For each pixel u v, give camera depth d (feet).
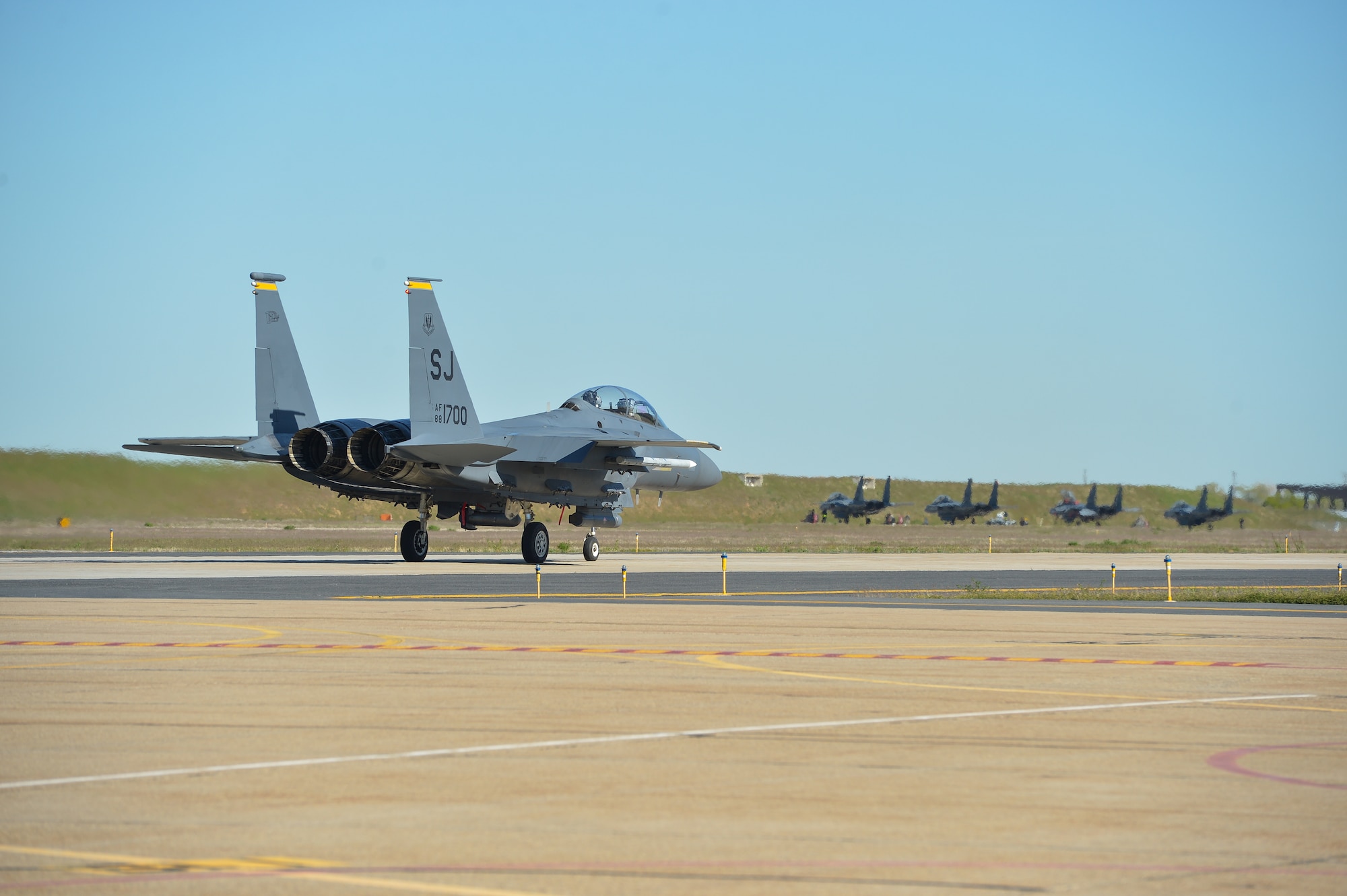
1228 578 504.84
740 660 203.51
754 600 345.51
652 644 226.79
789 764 121.19
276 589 359.87
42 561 522.47
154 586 371.15
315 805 104.27
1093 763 121.90
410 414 440.45
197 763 120.37
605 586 394.52
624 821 99.81
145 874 85.25
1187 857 90.38
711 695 164.04
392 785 111.55
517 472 486.79
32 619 266.77
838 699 161.38
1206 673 191.42
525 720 144.46
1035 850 91.86
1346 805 105.40
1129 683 178.40
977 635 247.50
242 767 118.73
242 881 84.02
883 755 125.90
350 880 84.17
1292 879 85.46
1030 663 201.87
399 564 503.20
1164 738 135.03
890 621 277.85
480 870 86.48
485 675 181.98
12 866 87.04
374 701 157.79
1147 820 100.48
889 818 100.89
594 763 121.39
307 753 125.08
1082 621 283.59
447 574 437.17
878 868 87.25
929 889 82.94
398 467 452.35
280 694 162.91
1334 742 133.28
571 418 516.32
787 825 98.73
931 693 167.02
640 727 140.56
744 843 93.50
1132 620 288.92
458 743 131.03
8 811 102.22
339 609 296.10
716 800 106.52
